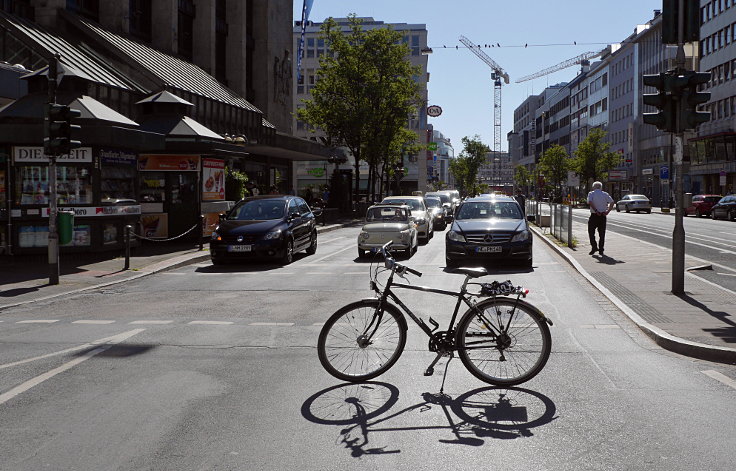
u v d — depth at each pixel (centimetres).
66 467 418
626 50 9375
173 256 1805
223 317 967
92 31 2650
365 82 4934
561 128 14188
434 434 475
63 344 786
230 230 1689
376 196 6969
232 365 682
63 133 1289
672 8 1050
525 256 1561
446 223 3772
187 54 3666
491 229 1575
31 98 1789
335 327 618
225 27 4059
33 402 558
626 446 452
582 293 1170
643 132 8719
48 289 1241
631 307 980
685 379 625
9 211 1723
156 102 2319
